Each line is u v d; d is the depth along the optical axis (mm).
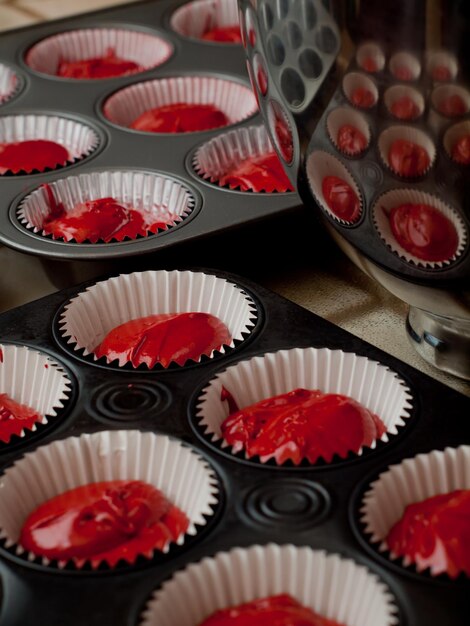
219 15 826
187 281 518
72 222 561
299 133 409
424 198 383
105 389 464
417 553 385
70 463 435
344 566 382
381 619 366
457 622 363
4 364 482
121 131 659
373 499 404
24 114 687
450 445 422
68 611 374
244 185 583
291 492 411
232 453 430
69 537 399
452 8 346
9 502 420
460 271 396
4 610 375
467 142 364
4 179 611
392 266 417
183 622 381
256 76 425
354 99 377
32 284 557
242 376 466
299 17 381
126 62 776
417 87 362
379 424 448
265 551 387
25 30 801
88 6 880
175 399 457
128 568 387
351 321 521
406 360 493
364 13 361
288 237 566
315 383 468
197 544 394
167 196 600
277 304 499
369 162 387
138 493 419
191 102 728
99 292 512
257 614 377
